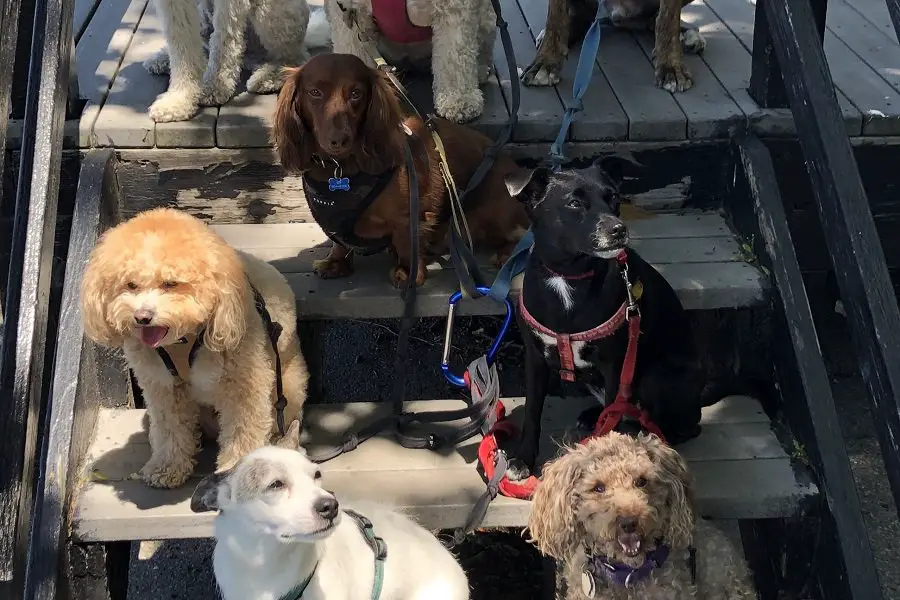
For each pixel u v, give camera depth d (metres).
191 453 3.10
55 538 2.99
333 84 3.06
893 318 2.86
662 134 3.53
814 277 3.70
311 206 3.24
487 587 3.34
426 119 3.41
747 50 3.94
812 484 3.14
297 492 2.62
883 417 2.85
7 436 2.96
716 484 3.13
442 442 3.20
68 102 3.50
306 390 3.23
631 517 2.83
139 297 2.75
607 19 4.14
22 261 3.06
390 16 3.52
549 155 3.55
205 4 3.95
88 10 4.20
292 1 3.68
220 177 3.54
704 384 3.19
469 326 4.11
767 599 3.29
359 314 3.33
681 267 3.39
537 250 3.01
